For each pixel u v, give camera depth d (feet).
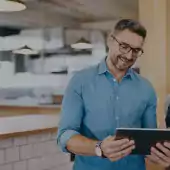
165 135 3.91
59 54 22.15
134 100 4.63
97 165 4.58
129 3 16.90
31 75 22.43
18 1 10.48
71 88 4.59
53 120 10.27
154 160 4.15
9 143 8.16
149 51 11.00
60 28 21.15
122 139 3.93
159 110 9.83
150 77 10.96
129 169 4.64
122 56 4.35
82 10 19.20
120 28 4.35
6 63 21.09
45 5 18.02
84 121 4.60
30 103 20.68
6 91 21.07
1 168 8.01
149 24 11.14
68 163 9.78
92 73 4.64
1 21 19.95
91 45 20.21
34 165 8.84
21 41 20.70
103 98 4.53
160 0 10.94
